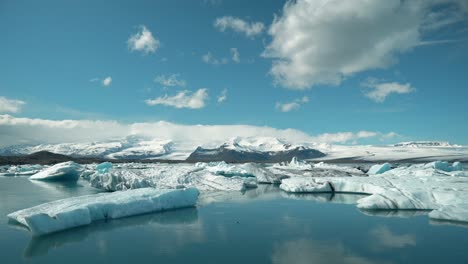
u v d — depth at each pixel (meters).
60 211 14.57
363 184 27.09
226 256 11.00
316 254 11.18
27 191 28.89
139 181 25.67
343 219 16.81
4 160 122.56
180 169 33.44
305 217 17.47
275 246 12.13
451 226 14.98
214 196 26.20
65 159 147.50
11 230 14.16
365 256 10.95
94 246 12.09
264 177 39.25
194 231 14.39
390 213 18.27
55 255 11.11
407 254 11.13
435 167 38.19
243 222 16.11
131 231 14.27
